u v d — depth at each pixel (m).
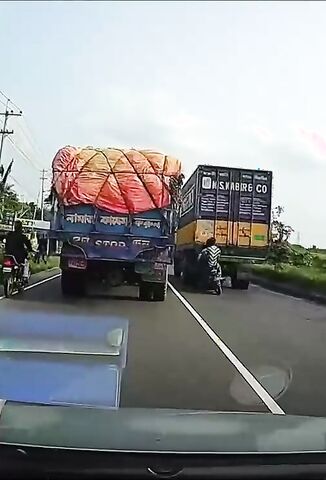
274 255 30.66
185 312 14.99
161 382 7.51
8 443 4.04
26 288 18.62
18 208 46.91
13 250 16.59
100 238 16.58
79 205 16.61
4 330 7.93
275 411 6.45
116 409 5.28
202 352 9.84
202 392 7.15
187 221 25.39
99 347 7.53
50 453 3.91
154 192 16.64
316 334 12.75
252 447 4.16
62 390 5.88
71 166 16.66
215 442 4.25
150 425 4.68
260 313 16.25
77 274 16.69
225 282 24.97
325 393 7.41
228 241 23.66
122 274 16.69
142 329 11.71
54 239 16.58
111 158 16.72
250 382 7.88
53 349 7.21
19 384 5.89
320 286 24.28
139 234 16.66
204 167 23.58
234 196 23.72
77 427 4.50
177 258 27.20
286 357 9.88
